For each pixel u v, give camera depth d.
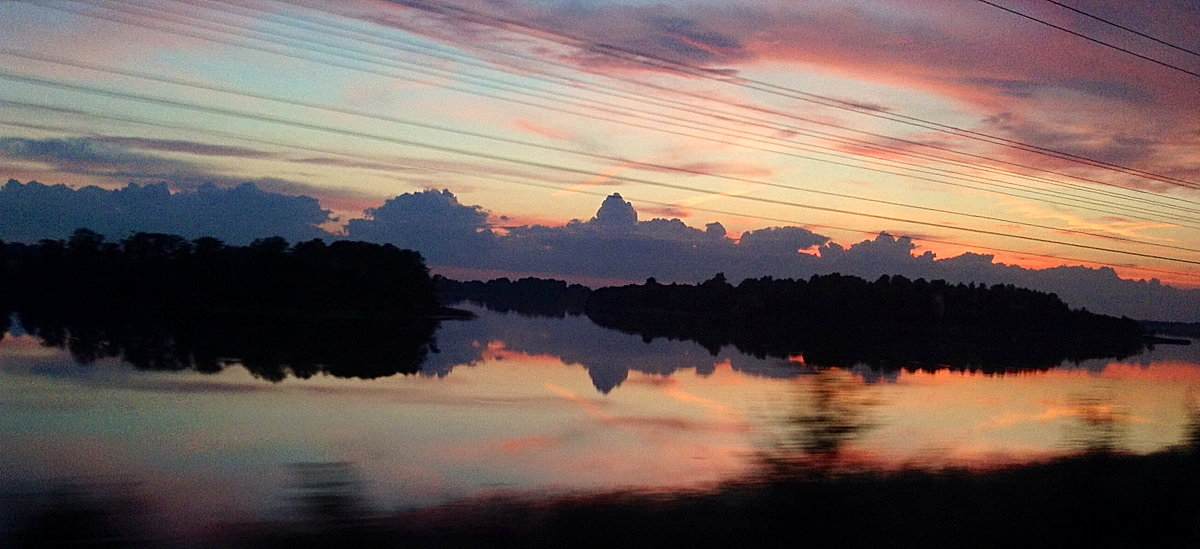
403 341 87.88
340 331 95.25
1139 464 31.28
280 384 48.81
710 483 25.72
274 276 123.19
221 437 31.47
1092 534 22.38
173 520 20.16
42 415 34.16
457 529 20.25
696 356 79.56
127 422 33.50
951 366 78.56
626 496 23.81
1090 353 102.75
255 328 88.12
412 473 26.75
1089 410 49.38
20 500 21.12
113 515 20.31
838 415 43.78
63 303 101.25
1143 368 85.69
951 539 21.22
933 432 39.28
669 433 36.44
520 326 135.88
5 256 105.19
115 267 109.38
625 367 67.88
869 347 97.44
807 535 20.86
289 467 26.88
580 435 35.47
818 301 133.75
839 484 25.89
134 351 61.84
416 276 150.38
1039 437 38.47
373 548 18.88
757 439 35.25
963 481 26.97
